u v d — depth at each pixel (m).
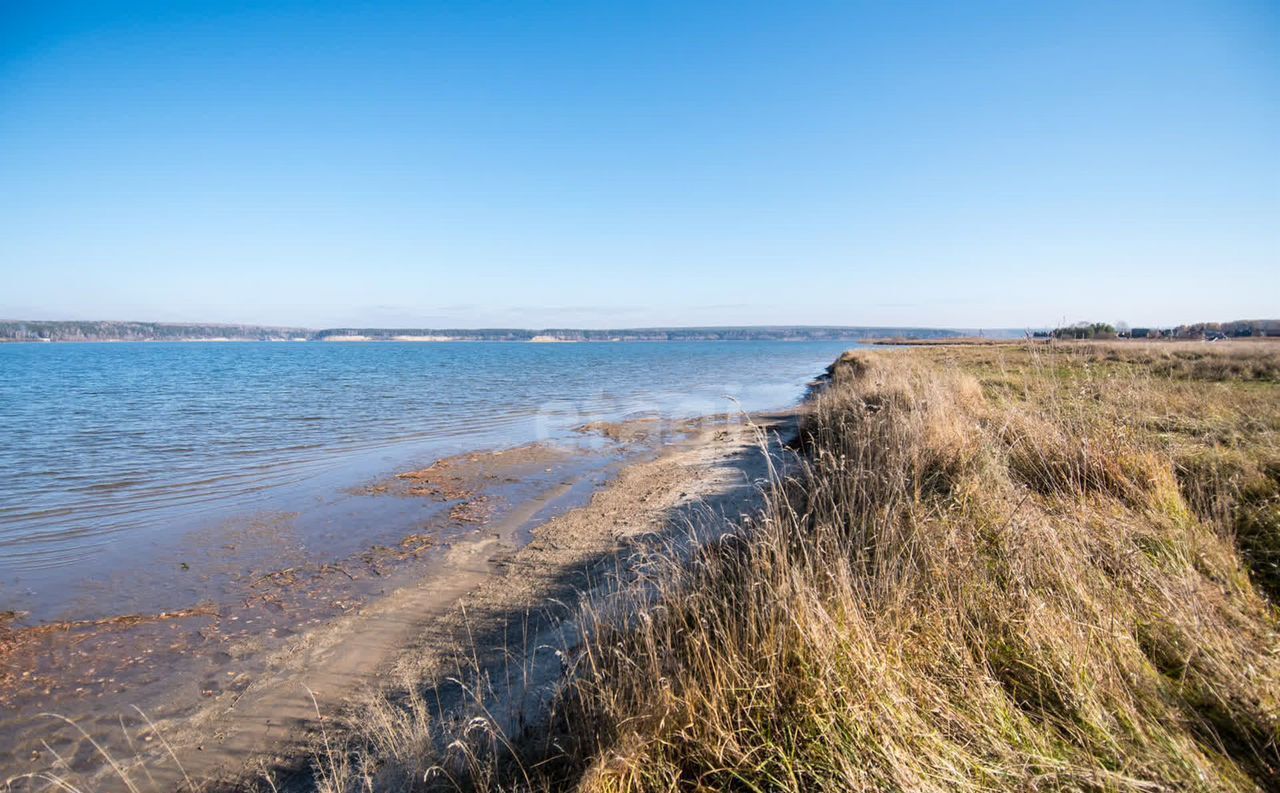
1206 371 15.96
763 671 3.06
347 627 6.13
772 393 33.50
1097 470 5.39
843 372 25.36
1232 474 5.43
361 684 5.08
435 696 4.74
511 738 3.65
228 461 14.77
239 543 8.73
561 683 3.91
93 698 4.95
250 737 4.43
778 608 3.25
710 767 2.69
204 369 60.41
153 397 31.28
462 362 79.75
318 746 4.25
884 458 5.95
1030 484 5.54
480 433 19.30
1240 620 3.25
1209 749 2.36
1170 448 6.04
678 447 16.50
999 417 7.48
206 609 6.57
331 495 11.48
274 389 36.31
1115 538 4.00
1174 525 4.36
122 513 10.27
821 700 2.72
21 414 23.94
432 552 8.33
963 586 3.51
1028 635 3.03
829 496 4.86
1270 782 2.25
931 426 6.86
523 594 6.73
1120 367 10.71
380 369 60.69
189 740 4.41
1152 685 2.71
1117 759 2.34
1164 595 3.20
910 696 2.72
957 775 2.32
